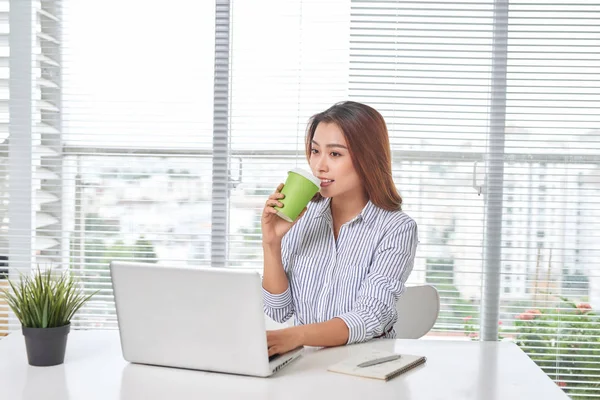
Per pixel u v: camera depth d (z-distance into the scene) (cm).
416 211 313
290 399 136
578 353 314
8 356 168
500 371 158
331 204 213
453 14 312
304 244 211
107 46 318
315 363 163
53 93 319
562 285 314
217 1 315
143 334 159
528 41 312
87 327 320
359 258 203
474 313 315
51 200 320
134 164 321
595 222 313
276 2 314
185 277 152
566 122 312
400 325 229
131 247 321
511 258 314
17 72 317
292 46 315
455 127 313
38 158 319
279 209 172
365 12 312
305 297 208
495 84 310
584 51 309
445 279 315
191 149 319
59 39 318
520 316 314
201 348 154
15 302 164
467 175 314
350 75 313
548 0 311
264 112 316
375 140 198
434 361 166
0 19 317
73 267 321
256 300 147
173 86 318
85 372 155
